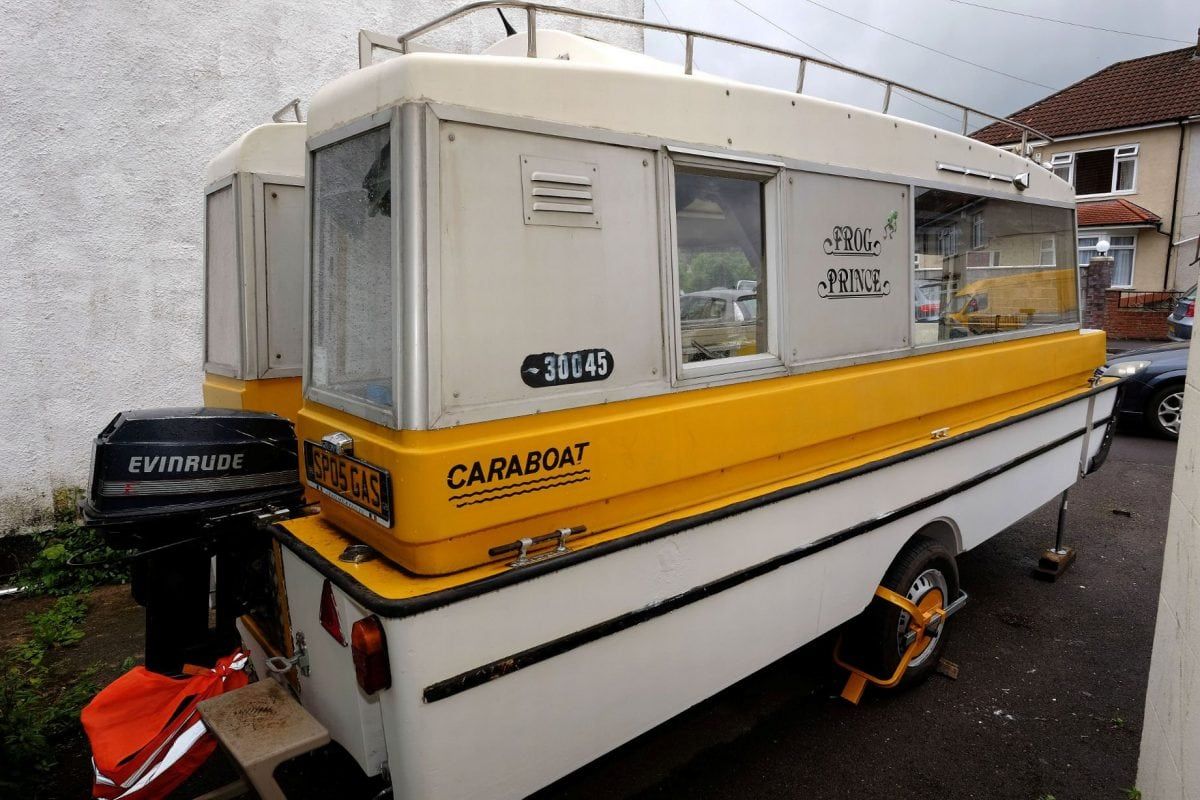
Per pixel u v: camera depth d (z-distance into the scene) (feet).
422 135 5.75
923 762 9.83
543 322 6.49
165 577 7.97
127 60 15.29
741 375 8.18
